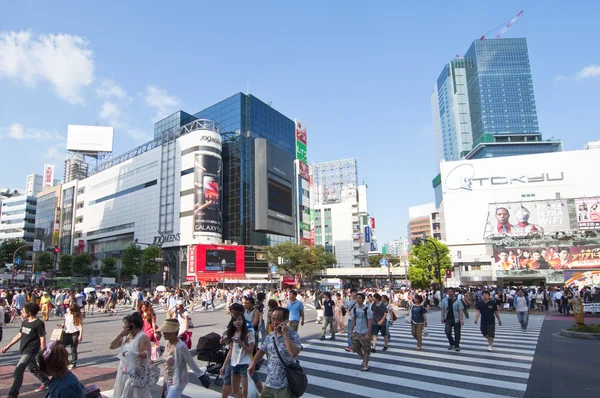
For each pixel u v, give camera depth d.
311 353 11.84
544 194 80.31
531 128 176.75
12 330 17.78
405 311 31.73
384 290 43.00
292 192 85.88
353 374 9.05
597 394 7.37
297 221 90.06
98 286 54.75
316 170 151.75
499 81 182.50
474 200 82.50
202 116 86.56
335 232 125.38
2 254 92.06
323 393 7.50
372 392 7.56
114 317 25.77
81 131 93.44
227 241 69.25
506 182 82.00
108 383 8.20
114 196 85.81
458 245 77.88
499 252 58.00
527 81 181.62
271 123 87.19
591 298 31.77
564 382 8.26
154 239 72.94
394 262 111.00
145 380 5.27
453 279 69.38
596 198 59.62
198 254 63.28
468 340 14.63
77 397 3.87
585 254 54.12
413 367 9.77
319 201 137.62
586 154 79.94
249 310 8.55
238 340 6.18
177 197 70.06
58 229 102.19
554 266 55.16
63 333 9.74
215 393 7.51
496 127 177.50
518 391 7.60
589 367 9.77
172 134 76.44
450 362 10.40
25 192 145.50
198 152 68.31
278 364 4.96
